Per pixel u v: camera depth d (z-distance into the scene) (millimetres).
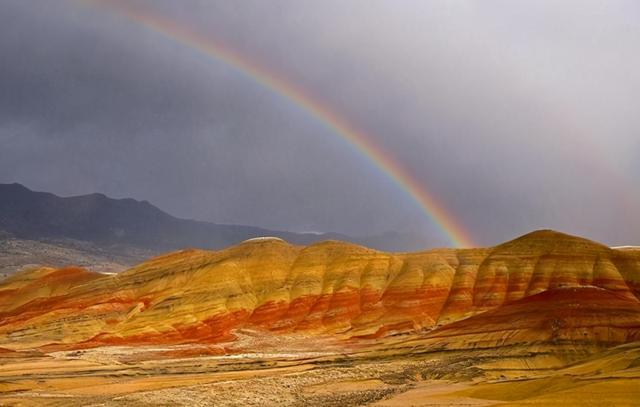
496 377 118500
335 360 146000
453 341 144750
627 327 135125
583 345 131750
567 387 86375
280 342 185250
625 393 77562
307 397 106000
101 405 101562
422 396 98188
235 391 111188
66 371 137125
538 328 139000
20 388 116938
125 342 189250
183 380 126188
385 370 127000
